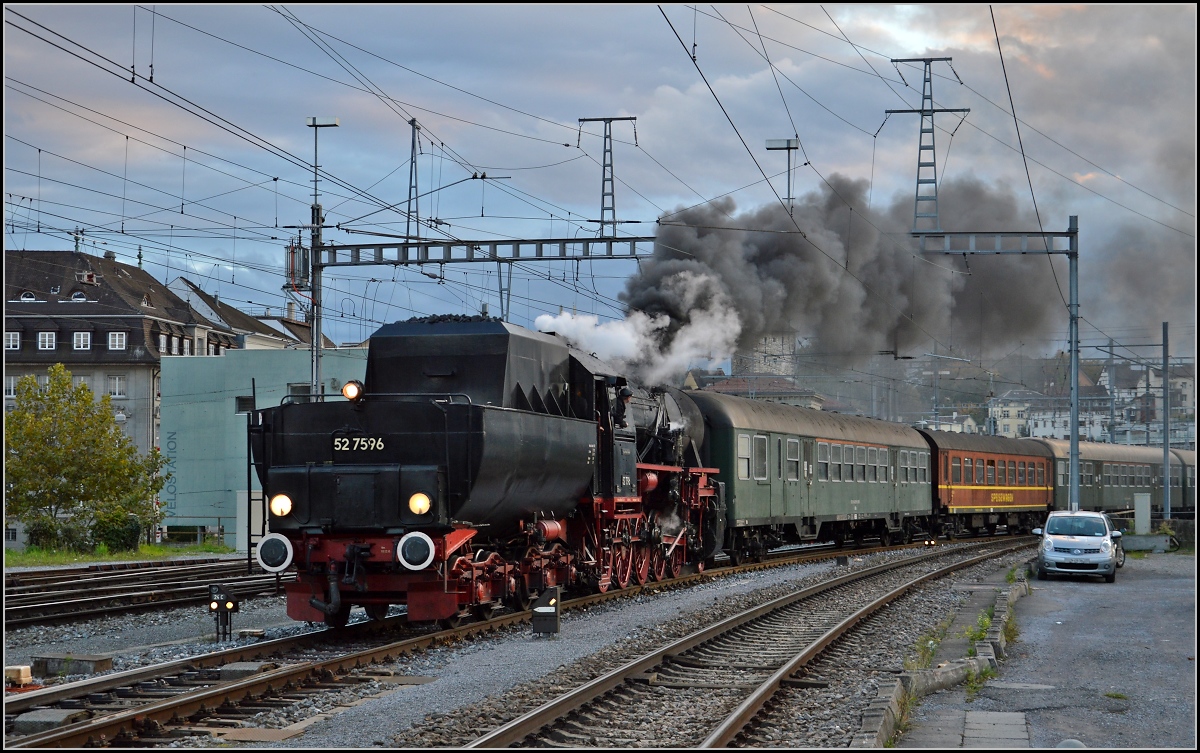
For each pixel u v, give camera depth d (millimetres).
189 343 74500
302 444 13672
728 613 16469
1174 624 16547
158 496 53375
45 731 8508
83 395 44469
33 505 43438
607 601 18047
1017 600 19906
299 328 86562
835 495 31078
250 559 13672
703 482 23438
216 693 9352
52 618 15844
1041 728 9461
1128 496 54656
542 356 16016
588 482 16969
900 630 14859
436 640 12930
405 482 13102
